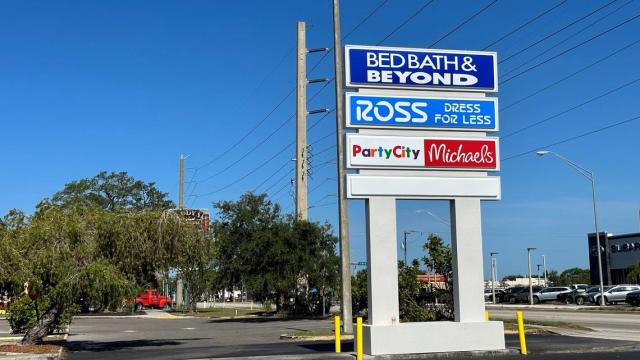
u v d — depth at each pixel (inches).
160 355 810.8
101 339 1134.4
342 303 1016.2
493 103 816.3
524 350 759.7
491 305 2610.7
